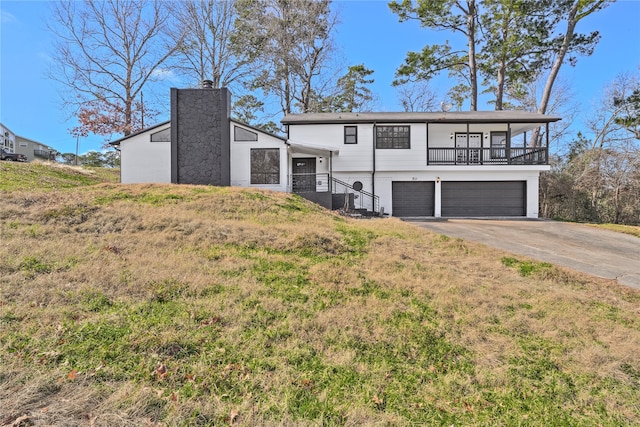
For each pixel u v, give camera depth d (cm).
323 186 1753
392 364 327
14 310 358
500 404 282
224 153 1441
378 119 1720
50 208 781
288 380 289
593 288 625
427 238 916
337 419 250
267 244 684
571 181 1956
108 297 405
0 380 262
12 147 4881
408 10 2288
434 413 265
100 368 283
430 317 432
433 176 1744
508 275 658
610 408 286
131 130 2456
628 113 2230
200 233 701
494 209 1734
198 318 377
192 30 2431
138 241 630
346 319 406
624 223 1738
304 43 2595
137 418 237
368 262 638
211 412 247
